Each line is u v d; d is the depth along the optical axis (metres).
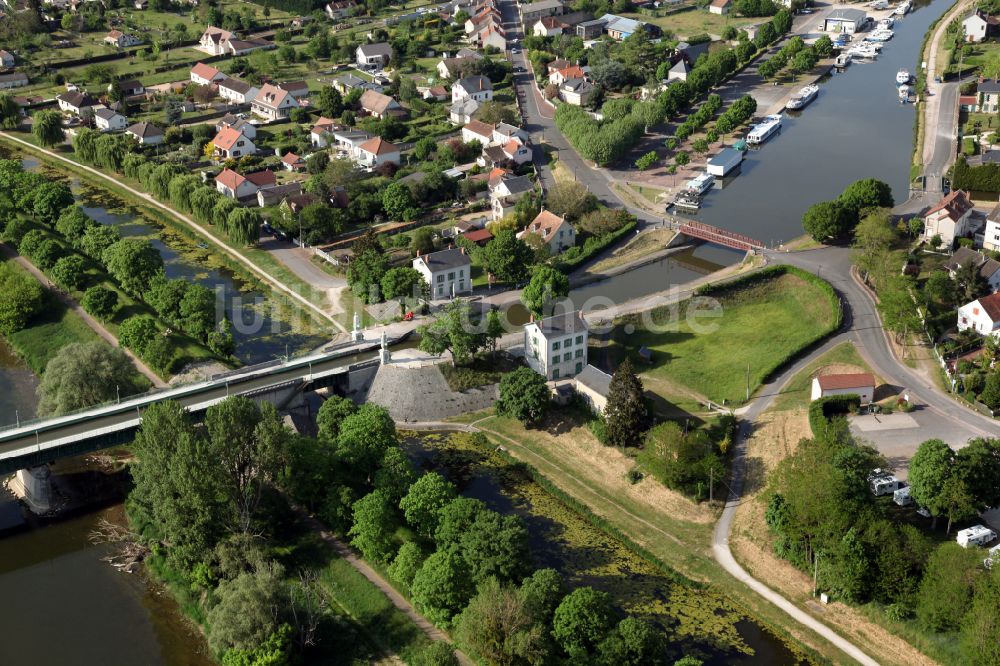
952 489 179.00
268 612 165.12
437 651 155.75
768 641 169.50
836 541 171.62
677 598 179.62
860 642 167.12
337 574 184.00
